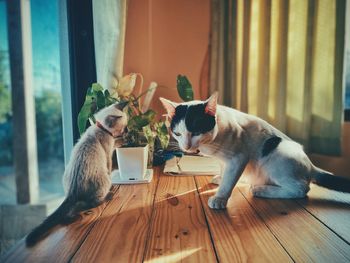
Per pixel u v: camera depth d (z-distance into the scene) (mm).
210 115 875
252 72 1712
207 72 1817
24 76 1229
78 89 1391
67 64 1408
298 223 749
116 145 1058
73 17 1354
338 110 1561
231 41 1705
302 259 566
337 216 800
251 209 852
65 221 750
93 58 1396
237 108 1742
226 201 868
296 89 1639
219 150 901
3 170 1396
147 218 774
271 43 1674
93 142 878
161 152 1466
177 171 1225
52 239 647
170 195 968
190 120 877
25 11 1203
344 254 587
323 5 1558
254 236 668
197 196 960
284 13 1593
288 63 1658
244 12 1642
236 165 894
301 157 976
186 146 879
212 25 1724
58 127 1722
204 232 688
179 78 1139
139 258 565
